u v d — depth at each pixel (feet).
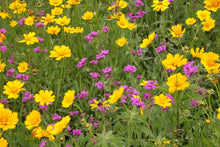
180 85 5.77
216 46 11.30
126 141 7.32
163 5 9.32
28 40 9.07
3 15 12.87
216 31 12.16
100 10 14.40
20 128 7.96
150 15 13.98
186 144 7.68
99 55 10.44
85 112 9.32
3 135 7.78
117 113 8.70
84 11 14.02
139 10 13.41
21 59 11.23
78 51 12.05
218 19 12.30
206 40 11.74
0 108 5.59
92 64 10.96
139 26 12.93
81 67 10.16
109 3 14.46
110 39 12.43
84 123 5.94
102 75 10.39
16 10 13.12
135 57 11.18
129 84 10.06
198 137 7.32
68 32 11.07
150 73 10.39
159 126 7.51
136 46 12.06
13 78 10.62
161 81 9.67
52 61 10.69
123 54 11.43
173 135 7.06
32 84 10.09
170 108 7.68
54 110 9.56
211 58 5.92
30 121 5.87
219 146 6.27
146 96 7.82
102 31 11.51
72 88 10.18
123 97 8.16
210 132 7.50
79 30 11.09
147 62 11.91
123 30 12.43
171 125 7.84
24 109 8.99
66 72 10.37
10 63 11.05
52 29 10.75
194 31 12.47
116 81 9.49
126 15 14.08
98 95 9.62
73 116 9.14
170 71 9.27
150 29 13.08
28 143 7.50
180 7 13.62
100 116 8.71
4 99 9.15
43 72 10.87
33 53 11.28
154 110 7.72
